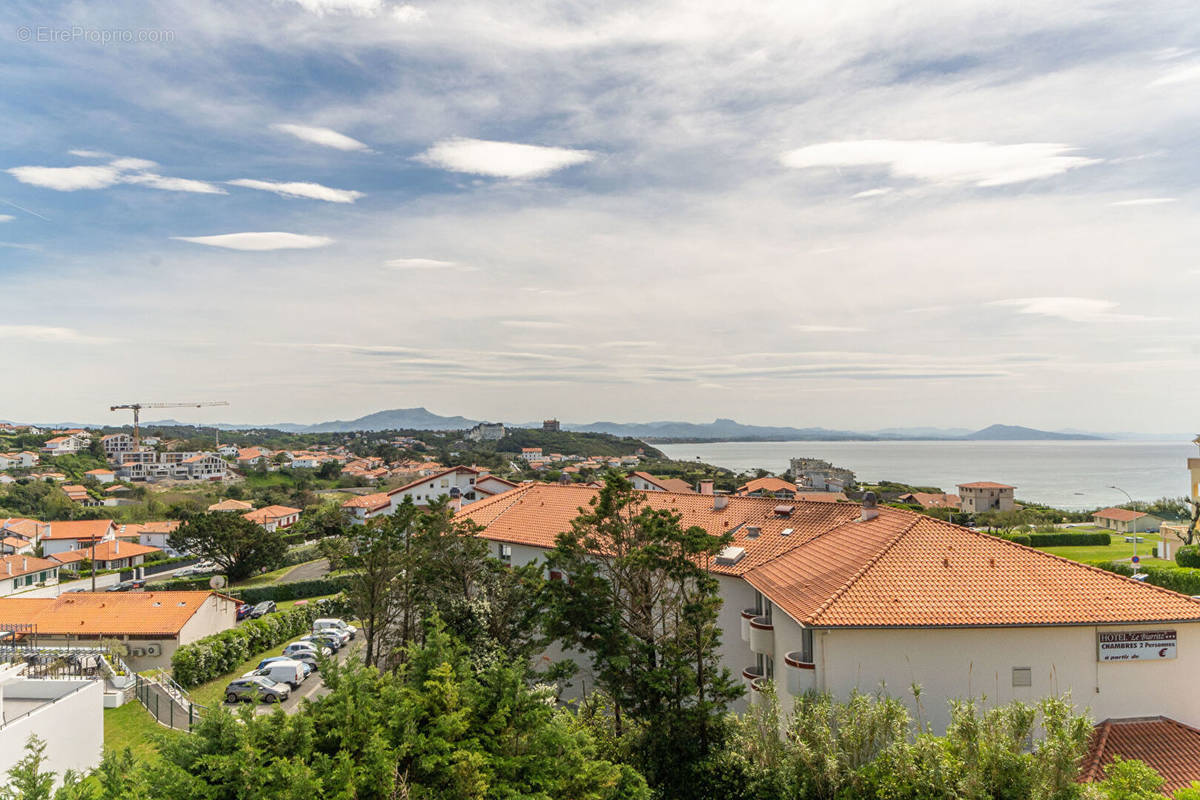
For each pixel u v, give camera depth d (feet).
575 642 91.50
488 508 168.76
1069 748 57.82
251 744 52.75
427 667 66.59
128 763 53.26
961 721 61.98
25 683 83.66
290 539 369.91
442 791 56.75
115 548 336.70
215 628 180.34
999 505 504.84
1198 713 77.25
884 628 75.15
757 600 106.01
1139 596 79.46
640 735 81.15
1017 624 75.20
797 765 63.67
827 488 578.66
